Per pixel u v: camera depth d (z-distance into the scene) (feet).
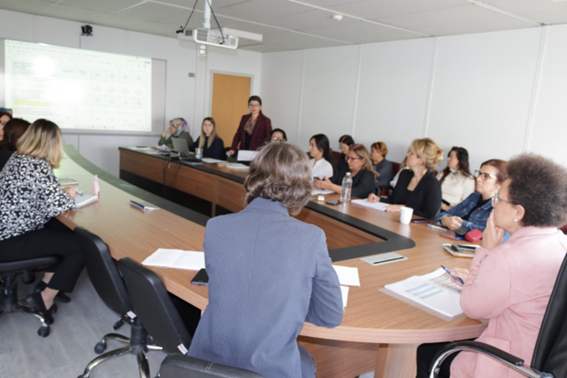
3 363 7.00
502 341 3.99
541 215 3.84
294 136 24.34
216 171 14.08
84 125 21.40
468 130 16.12
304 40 20.44
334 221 9.03
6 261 7.40
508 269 3.87
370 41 19.30
